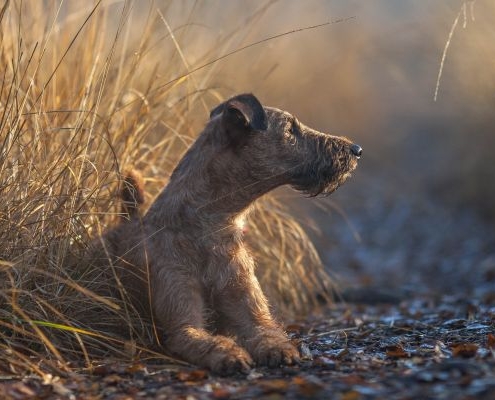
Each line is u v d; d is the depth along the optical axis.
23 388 7.36
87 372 8.10
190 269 8.91
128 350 8.66
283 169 9.30
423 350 8.62
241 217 9.32
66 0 12.48
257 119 8.74
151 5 11.50
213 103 14.22
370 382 7.02
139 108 11.30
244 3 15.96
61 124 10.76
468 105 21.23
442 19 22.34
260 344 8.34
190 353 8.30
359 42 26.16
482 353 8.05
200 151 9.21
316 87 24.36
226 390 7.11
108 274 9.27
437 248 19.06
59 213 9.41
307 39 25.34
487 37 20.38
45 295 8.88
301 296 13.30
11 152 10.00
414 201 22.61
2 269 8.54
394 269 17.59
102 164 10.48
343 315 12.41
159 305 8.80
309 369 7.91
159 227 9.08
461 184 22.02
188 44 13.61
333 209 22.20
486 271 16.41
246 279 9.09
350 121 25.53
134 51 11.73
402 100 28.03
